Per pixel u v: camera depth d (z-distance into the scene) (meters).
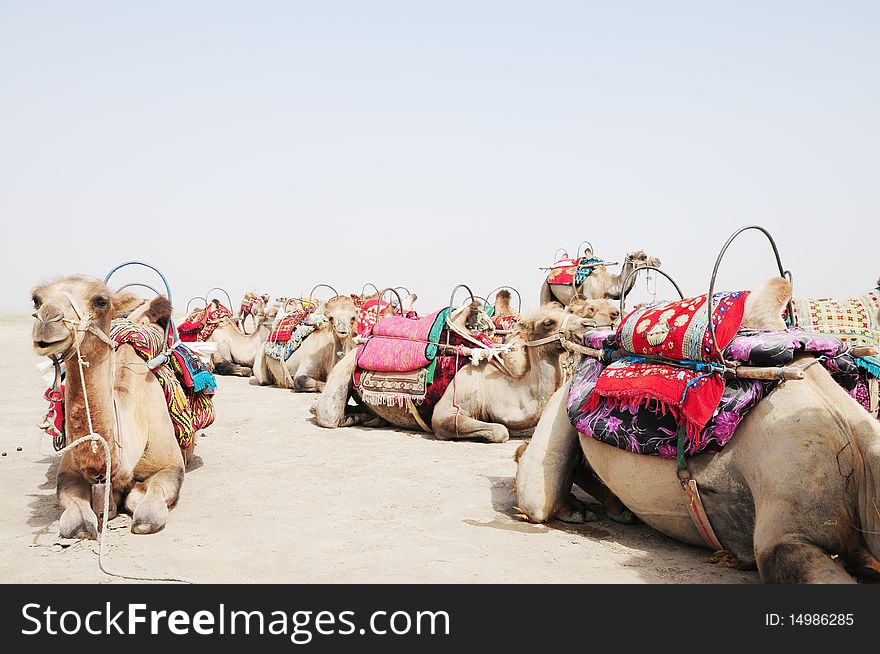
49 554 5.08
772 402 4.32
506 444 9.23
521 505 5.79
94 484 5.64
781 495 4.02
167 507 5.89
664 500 4.89
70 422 5.33
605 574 4.64
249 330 25.34
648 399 4.75
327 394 10.61
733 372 4.43
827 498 3.94
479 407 9.45
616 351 5.37
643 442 4.80
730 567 4.67
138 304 5.71
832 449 4.02
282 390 15.48
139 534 5.51
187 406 6.94
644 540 5.37
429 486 7.05
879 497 3.83
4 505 6.36
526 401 9.23
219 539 5.42
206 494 6.74
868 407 5.36
